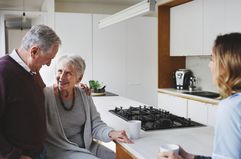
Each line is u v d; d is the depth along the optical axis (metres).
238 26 3.61
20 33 6.04
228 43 1.15
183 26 4.77
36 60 1.64
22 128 1.59
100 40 5.60
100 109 2.95
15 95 1.56
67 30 5.40
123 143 1.80
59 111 2.16
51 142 2.10
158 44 5.15
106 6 6.56
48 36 1.63
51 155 2.05
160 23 5.13
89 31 5.52
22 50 1.65
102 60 5.64
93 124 2.24
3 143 1.47
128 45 5.78
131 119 2.43
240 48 1.13
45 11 5.55
